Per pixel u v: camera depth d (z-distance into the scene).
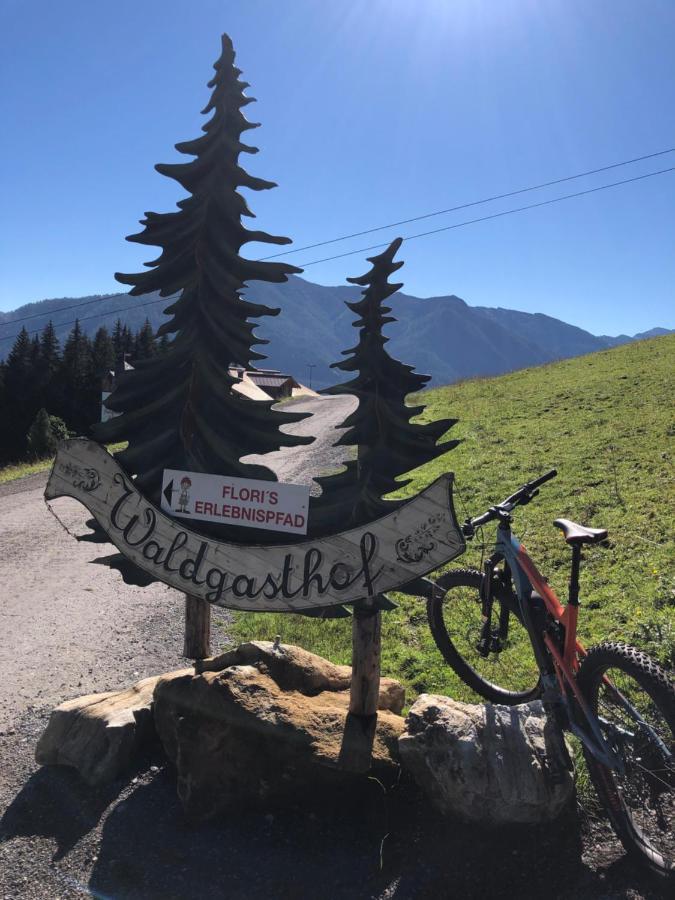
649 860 2.83
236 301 3.96
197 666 4.09
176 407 4.08
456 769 3.14
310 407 39.66
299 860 3.18
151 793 3.73
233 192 3.99
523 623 3.73
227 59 3.95
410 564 3.50
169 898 2.96
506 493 10.72
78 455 4.15
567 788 3.13
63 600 8.16
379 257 3.54
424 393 29.31
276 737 3.41
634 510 8.46
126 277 4.03
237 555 3.84
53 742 4.04
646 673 2.71
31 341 87.56
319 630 6.63
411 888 2.94
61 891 3.04
